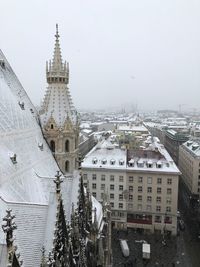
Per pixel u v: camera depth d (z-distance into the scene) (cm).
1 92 4353
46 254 2630
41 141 5484
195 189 12469
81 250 3897
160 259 7850
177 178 9488
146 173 9631
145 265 7544
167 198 9606
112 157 10400
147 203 9738
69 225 3297
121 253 8150
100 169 9844
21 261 2281
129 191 9800
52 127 5931
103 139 15525
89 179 9956
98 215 6406
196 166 12381
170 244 8750
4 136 3816
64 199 4047
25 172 3916
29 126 5006
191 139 16738
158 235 9419
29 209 2933
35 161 4541
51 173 4928
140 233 9575
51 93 6100
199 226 10150
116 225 9925
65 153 6031
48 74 6072
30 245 2722
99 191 9950
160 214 9650
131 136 15450
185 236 9331
